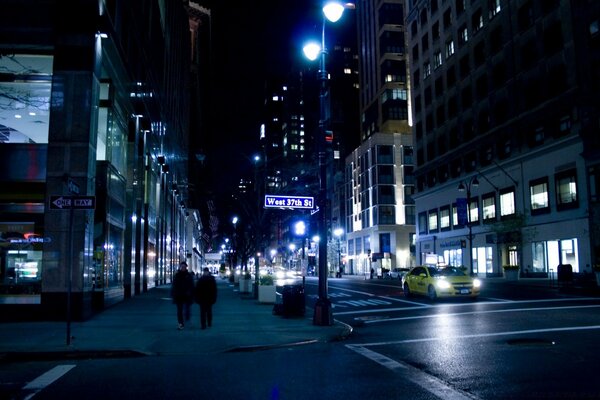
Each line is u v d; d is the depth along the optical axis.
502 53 50.31
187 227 85.00
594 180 38.19
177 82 61.66
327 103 17.11
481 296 26.30
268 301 24.39
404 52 95.44
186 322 16.55
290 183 33.56
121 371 9.46
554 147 42.41
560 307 19.75
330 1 14.72
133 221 27.58
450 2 61.22
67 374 9.20
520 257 46.66
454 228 59.94
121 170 24.50
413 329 15.28
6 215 17.22
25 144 17.61
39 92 18.08
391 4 96.31
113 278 22.89
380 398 7.26
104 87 21.33
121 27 22.83
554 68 42.78
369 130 103.88
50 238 16.91
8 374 9.23
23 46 17.75
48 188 17.08
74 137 17.34
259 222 31.45
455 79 59.94
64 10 17.75
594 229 37.81
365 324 17.17
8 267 16.97
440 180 63.94
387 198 89.44
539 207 44.53
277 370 9.41
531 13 45.84
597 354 10.12
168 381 8.56
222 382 8.43
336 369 9.44
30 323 15.98
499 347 11.38
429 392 7.55
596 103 38.00
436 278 24.55
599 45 38.00
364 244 96.38
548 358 9.87
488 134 52.09
